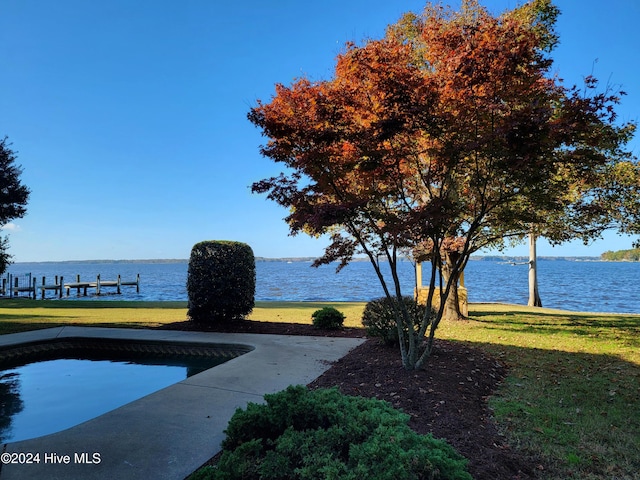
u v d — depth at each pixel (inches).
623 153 308.0
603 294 1244.5
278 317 470.6
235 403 167.5
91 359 295.0
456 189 236.7
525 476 112.8
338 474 80.2
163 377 244.2
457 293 446.9
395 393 170.9
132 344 315.6
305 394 112.4
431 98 178.4
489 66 168.9
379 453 84.0
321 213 173.9
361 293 1293.1
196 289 377.4
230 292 379.9
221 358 297.1
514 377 219.0
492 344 305.9
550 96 177.2
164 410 158.4
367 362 229.6
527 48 168.7
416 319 264.5
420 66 294.4
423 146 205.9
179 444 126.6
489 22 192.4
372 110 192.7
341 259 217.5
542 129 154.2
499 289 1533.0
